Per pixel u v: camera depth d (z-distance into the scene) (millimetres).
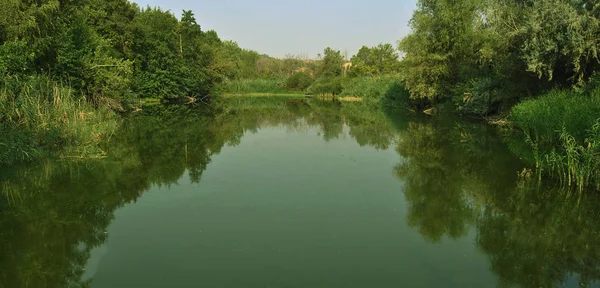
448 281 5230
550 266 5742
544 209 7984
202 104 42625
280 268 5465
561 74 16734
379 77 46625
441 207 8188
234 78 69938
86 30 23188
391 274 5367
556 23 14609
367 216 7605
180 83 42438
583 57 14570
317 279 5184
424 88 28625
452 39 26453
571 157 9078
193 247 6125
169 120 24750
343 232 6793
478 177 10453
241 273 5312
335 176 10664
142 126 21250
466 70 24953
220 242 6312
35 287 5012
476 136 17625
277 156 13398
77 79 20000
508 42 17219
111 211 7766
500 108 21281
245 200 8469
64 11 24797
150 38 40156
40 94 13891
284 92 69438
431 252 6098
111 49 29859
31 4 19094
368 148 15180
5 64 14750
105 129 16859
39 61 18734
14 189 9141
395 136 18391
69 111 13867
